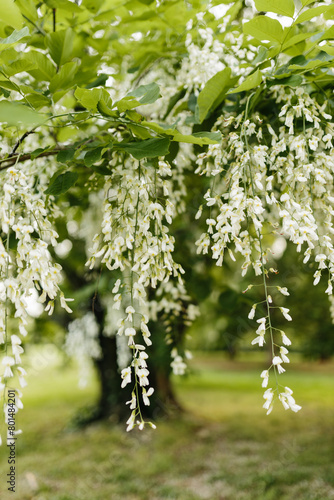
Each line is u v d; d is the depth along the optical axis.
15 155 1.89
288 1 1.62
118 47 2.84
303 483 5.41
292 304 8.79
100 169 1.86
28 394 12.45
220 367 21.25
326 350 12.24
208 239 1.71
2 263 1.38
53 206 2.35
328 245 1.60
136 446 7.15
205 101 1.91
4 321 1.44
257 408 10.29
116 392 8.35
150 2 2.43
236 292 3.41
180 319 3.52
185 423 8.30
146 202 1.70
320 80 1.90
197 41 2.41
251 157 1.72
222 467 6.19
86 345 6.11
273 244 5.29
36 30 2.42
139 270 1.69
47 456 6.80
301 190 1.81
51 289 1.47
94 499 5.18
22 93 1.72
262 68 1.96
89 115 1.68
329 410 9.79
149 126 1.62
